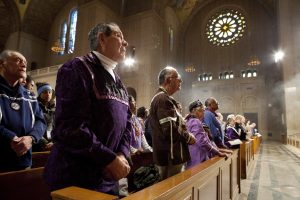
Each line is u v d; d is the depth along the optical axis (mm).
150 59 20422
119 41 1745
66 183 1364
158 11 22391
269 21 23891
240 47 24781
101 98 1527
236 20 25438
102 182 1492
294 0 18781
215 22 26375
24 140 2193
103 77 1598
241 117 8172
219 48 25734
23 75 2463
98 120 1507
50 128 3668
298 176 6840
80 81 1444
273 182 6125
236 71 24500
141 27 21594
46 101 3732
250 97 23188
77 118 1377
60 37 26344
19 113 2357
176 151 2543
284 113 18672
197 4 27016
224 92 24203
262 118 22453
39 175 2293
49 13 26906
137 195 1307
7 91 2352
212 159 2990
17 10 25828
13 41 25953
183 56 27281
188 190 1855
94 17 19500
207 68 25906
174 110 2627
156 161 2648
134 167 3771
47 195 2350
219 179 2988
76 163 1378
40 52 27500
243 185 5820
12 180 2037
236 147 5117
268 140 21984
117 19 22109
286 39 18484
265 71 23234
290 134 17281
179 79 2918
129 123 1860
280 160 9875
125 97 1780
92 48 1756
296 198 4781
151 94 20125
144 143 4414
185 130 2672
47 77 20266
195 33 27250
